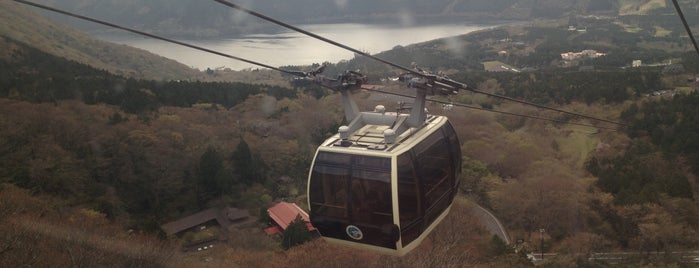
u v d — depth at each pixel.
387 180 10.69
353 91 12.97
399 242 11.14
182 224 54.16
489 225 49.56
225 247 47.56
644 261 41.84
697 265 40.56
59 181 49.56
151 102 78.62
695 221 46.53
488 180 57.03
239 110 84.69
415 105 12.43
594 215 48.81
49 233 31.91
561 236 47.97
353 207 11.10
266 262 40.69
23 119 55.78
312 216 11.66
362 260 36.69
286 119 81.19
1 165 47.84
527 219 49.91
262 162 66.62
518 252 42.16
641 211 46.44
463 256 38.72
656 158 58.69
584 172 60.16
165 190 58.53
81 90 76.25
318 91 105.62
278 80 140.62
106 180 55.66
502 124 81.44
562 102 86.50
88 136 59.56
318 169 11.39
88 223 36.50
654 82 87.94
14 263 26.69
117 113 66.81
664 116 68.88
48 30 159.38
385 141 11.34
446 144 12.77
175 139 64.56
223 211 57.62
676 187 49.69
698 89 83.19
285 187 64.44
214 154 60.62
